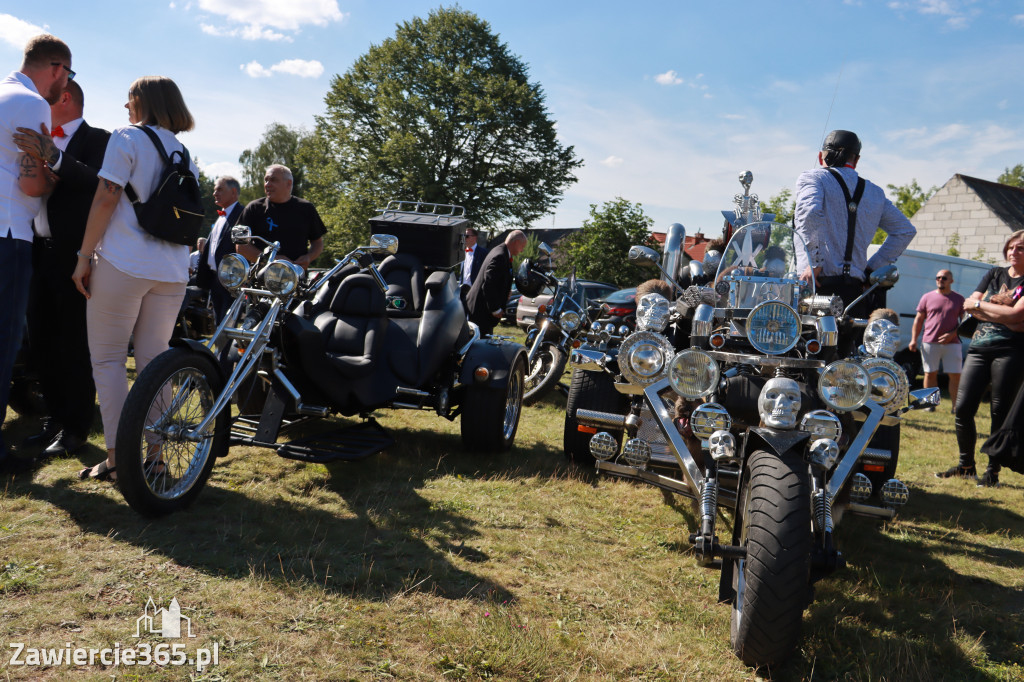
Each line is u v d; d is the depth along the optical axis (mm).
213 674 2002
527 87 35312
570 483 4230
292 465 4062
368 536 3127
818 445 2406
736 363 3086
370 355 4215
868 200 4047
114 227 3312
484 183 36219
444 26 36938
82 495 3225
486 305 6844
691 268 4312
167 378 2961
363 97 37125
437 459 4523
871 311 4188
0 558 2555
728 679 2254
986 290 5277
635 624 2580
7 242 3381
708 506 2590
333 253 37750
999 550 3760
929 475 5398
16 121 3344
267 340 3434
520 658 2213
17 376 4324
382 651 2215
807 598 2172
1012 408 4570
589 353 4414
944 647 2541
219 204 6383
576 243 25141
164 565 2621
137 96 3365
